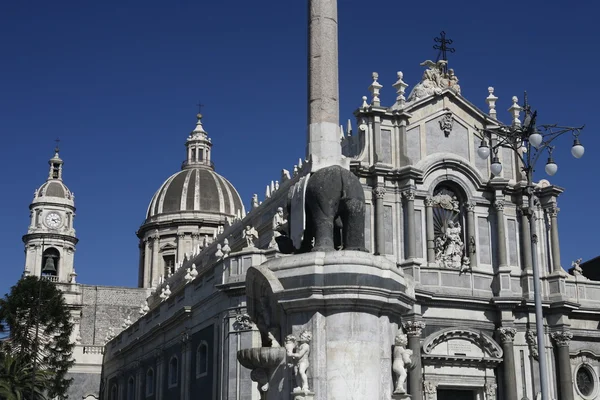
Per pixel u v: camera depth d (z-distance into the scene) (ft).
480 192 154.51
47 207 280.51
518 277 152.25
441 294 143.74
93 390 237.45
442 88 156.97
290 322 47.98
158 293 249.34
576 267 159.63
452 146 154.71
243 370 120.37
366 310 47.47
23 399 185.78
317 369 46.29
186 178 304.09
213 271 134.92
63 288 262.67
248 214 170.81
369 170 146.00
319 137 56.65
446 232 151.12
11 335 200.85
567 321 150.92
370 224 144.25
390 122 150.82
